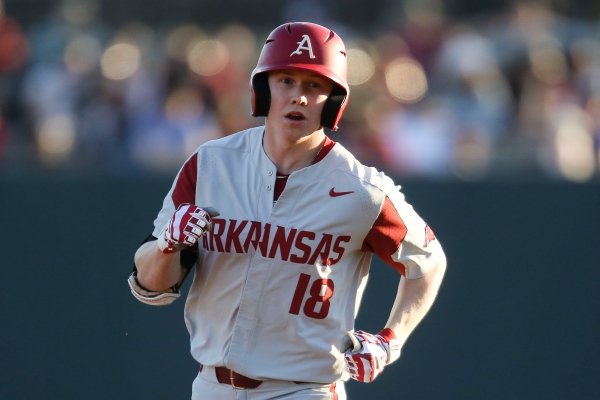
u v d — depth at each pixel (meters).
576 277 21.78
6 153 32.28
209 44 36.12
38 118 33.75
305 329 12.95
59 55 36.19
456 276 22.02
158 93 34.31
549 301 21.81
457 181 22.11
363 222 12.90
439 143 32.03
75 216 22.47
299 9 42.41
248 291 12.89
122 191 22.39
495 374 21.80
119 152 32.66
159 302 13.36
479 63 34.91
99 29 38.62
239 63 36.84
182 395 22.06
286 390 13.16
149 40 39.03
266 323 12.95
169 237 12.23
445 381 21.89
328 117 12.83
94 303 22.33
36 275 22.50
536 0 38.25
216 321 13.22
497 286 21.92
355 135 30.95
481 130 32.62
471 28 38.28
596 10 39.00
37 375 22.39
